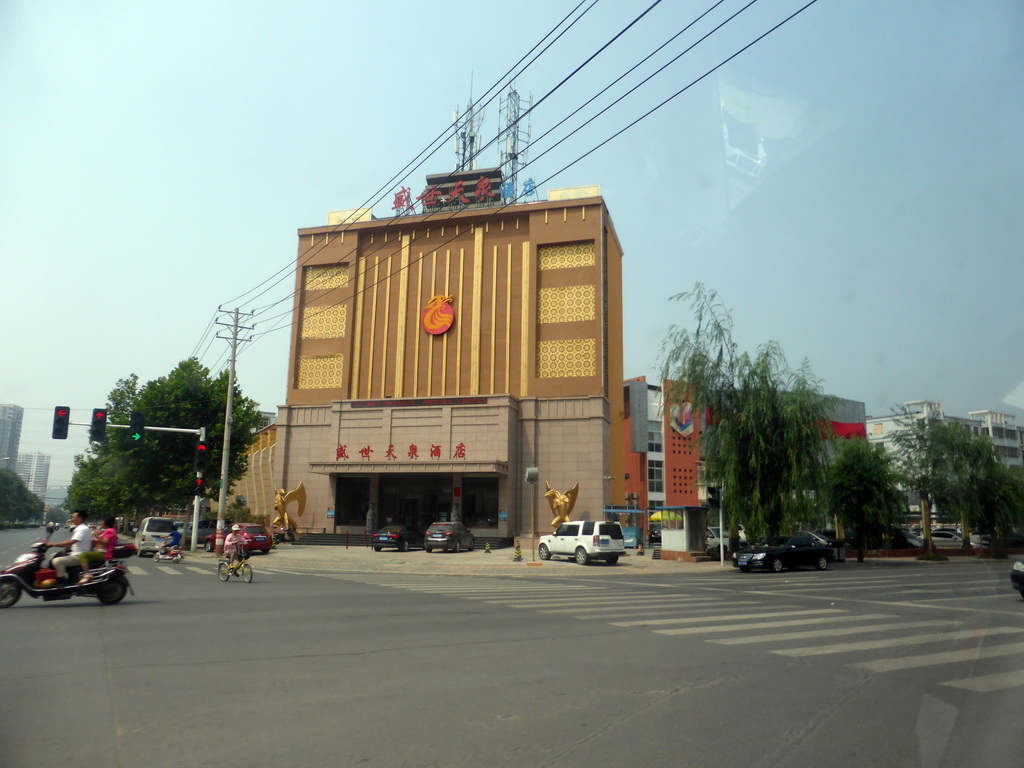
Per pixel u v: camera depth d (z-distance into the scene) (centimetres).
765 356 3033
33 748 487
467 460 4009
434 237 4622
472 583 1975
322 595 1520
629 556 3766
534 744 509
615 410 4650
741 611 1293
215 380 4469
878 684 690
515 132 4750
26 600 1365
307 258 4788
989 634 862
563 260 4406
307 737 518
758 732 541
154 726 538
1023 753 490
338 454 4312
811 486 3003
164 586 1698
